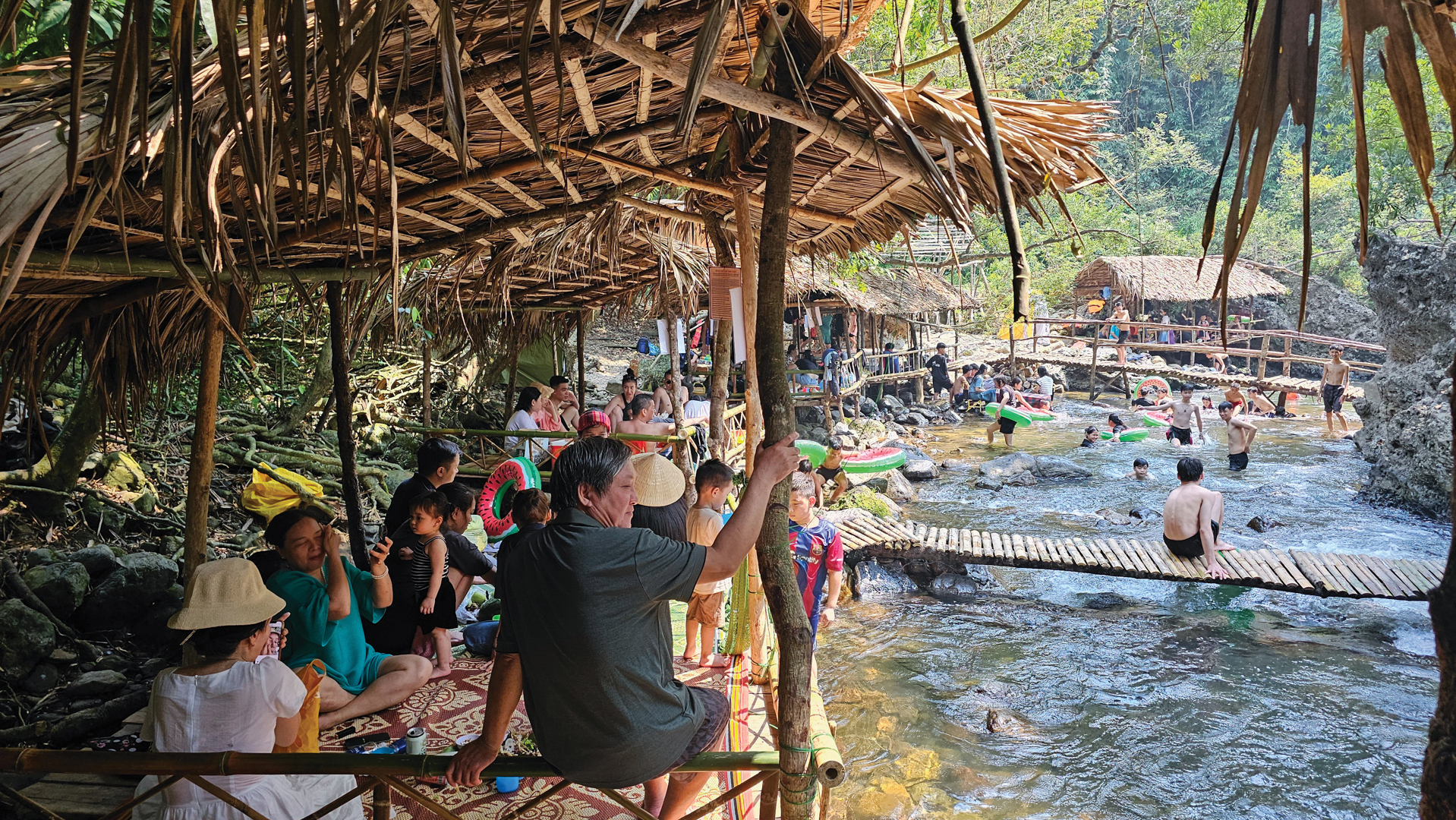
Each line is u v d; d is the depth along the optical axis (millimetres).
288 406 10109
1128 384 26047
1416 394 13789
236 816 2598
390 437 10570
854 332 20500
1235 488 14234
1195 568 9156
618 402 10789
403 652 4789
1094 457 17031
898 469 14930
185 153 1484
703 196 4578
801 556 4984
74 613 5434
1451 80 1122
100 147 2006
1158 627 8469
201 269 3576
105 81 2424
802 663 2402
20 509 6227
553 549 2000
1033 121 3184
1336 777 5887
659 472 3355
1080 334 30641
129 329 4273
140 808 2756
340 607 4270
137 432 8023
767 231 2758
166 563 5840
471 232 4258
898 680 7453
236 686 2662
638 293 9820
